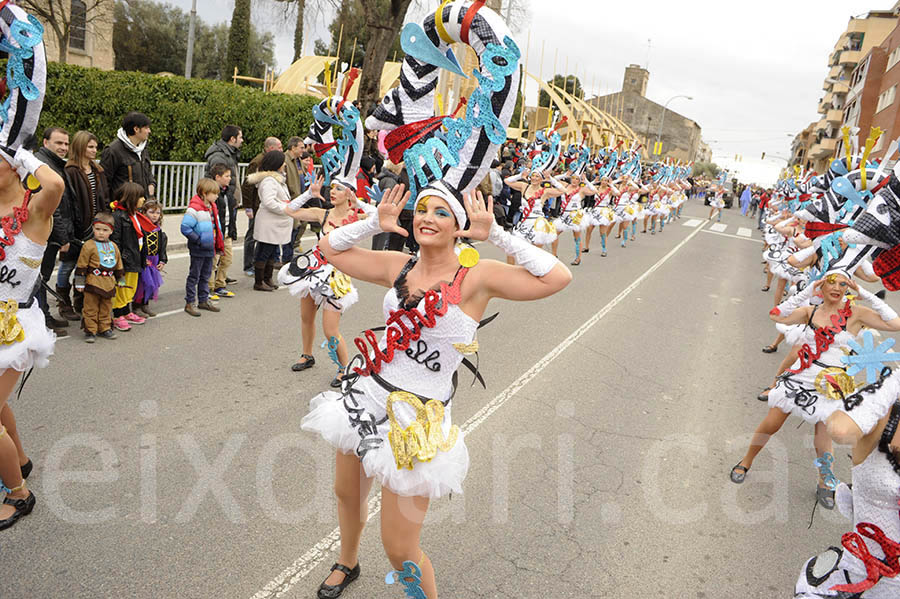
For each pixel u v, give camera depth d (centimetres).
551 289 266
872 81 3872
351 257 307
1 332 321
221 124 1455
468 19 262
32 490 378
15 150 320
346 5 2242
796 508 443
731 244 2177
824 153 5725
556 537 384
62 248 630
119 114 1312
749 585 358
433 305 266
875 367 242
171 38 3822
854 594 240
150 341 641
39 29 305
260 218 840
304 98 1664
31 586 304
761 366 768
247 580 323
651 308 1019
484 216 264
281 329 717
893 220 239
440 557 356
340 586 319
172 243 1023
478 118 261
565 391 621
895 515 237
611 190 1575
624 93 8231
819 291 485
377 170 1197
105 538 343
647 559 372
